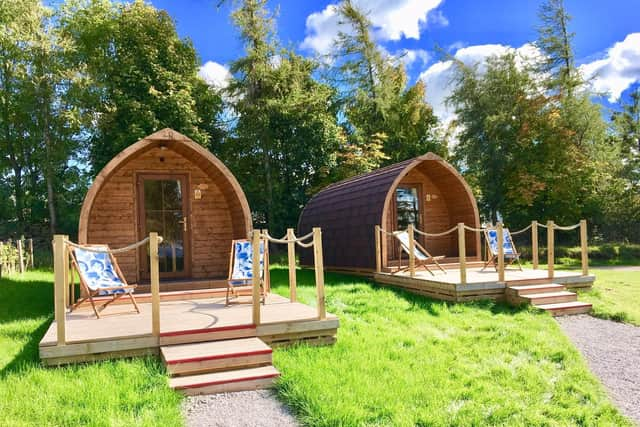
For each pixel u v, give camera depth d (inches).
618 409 182.2
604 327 302.5
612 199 986.1
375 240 454.0
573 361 230.4
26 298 376.8
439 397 185.0
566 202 933.2
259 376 193.5
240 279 292.0
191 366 196.7
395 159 1003.9
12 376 190.2
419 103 1047.6
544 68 979.3
